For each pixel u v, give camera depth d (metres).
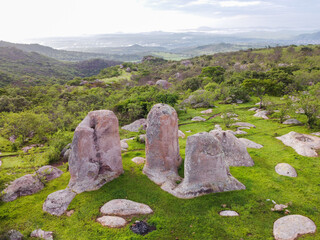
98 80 92.75
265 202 14.54
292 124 30.78
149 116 18.20
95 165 17.14
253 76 61.47
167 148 17.84
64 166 22.19
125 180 17.80
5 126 30.75
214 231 12.30
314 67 67.88
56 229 12.76
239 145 20.92
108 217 13.40
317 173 17.95
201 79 68.69
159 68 121.75
